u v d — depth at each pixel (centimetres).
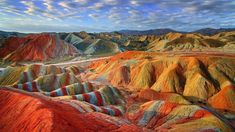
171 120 4947
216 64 7875
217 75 7538
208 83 7219
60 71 9388
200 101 6862
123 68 9331
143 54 11250
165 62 8669
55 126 3459
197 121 4691
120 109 5869
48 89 7094
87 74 10762
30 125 3697
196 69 7788
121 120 4847
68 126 3609
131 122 5138
